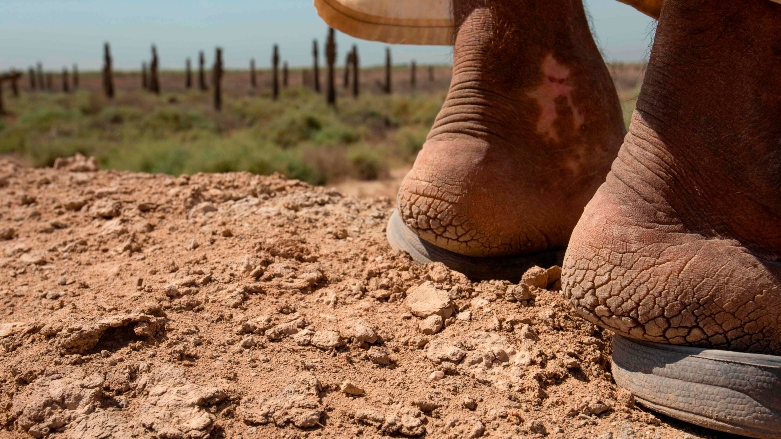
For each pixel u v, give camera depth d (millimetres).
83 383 459
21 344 492
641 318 451
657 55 466
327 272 563
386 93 7062
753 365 429
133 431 438
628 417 450
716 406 433
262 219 655
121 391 461
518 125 532
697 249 448
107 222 667
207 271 557
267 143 2746
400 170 2514
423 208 533
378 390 465
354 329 496
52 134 3320
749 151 447
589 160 538
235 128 3973
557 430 440
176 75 13961
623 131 562
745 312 438
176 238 629
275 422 444
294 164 2199
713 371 436
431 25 647
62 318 501
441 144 539
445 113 546
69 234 660
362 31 650
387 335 499
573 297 474
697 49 451
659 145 461
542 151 535
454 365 477
